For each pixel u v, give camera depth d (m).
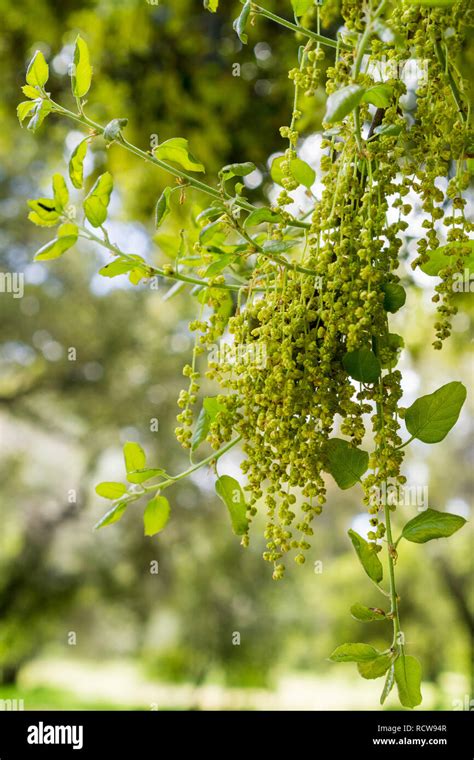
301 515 2.87
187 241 0.69
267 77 1.26
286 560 4.62
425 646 4.95
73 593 4.76
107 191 0.56
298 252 0.73
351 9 0.54
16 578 4.69
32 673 5.68
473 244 0.56
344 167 0.54
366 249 0.51
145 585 4.62
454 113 0.54
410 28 0.53
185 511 4.39
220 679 4.95
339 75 0.54
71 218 0.57
